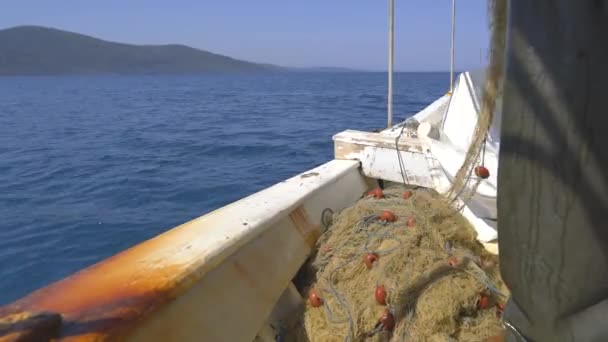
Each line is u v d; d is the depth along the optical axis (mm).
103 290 1507
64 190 9875
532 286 977
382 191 3398
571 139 840
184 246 1948
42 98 45406
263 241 2365
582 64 808
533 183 907
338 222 2965
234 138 16766
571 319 938
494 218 2863
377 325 2201
